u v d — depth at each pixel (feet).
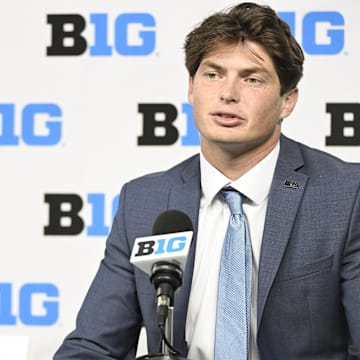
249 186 18.37
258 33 17.60
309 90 25.61
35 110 26.07
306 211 18.20
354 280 17.80
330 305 17.94
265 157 18.52
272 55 17.75
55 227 25.88
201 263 18.25
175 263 14.67
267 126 17.89
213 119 17.66
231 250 17.85
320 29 25.72
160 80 26.02
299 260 17.88
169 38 26.04
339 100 25.58
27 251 25.86
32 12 26.21
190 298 18.04
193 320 17.95
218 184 18.45
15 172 26.00
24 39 26.16
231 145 17.84
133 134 25.95
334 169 18.78
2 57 26.14
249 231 18.26
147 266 14.88
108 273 19.01
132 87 26.00
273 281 17.66
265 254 17.79
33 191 25.95
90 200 25.89
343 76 25.59
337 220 18.12
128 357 18.92
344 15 25.70
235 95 17.49
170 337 14.28
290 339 17.78
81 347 18.15
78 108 26.04
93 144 26.00
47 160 26.00
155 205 19.02
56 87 26.09
